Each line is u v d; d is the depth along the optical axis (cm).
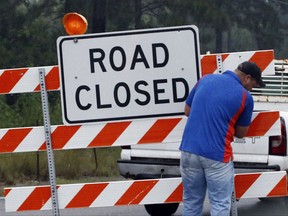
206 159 1323
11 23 5238
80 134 1410
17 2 5359
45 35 5209
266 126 1409
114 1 5641
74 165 2997
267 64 1406
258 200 2169
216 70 1409
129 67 1393
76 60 1395
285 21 7800
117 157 3269
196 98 1346
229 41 7600
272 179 1427
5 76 1413
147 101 1396
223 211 1334
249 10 6681
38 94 4053
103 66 1394
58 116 3931
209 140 1323
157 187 1434
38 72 1412
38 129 1423
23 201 1438
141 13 5734
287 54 7075
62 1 5509
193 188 1361
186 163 1346
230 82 1342
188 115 1371
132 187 1434
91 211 2036
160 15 5694
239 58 1408
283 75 2255
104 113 1399
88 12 5338
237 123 1350
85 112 1400
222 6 6531
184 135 1352
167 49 1391
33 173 2922
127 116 1400
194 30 1388
